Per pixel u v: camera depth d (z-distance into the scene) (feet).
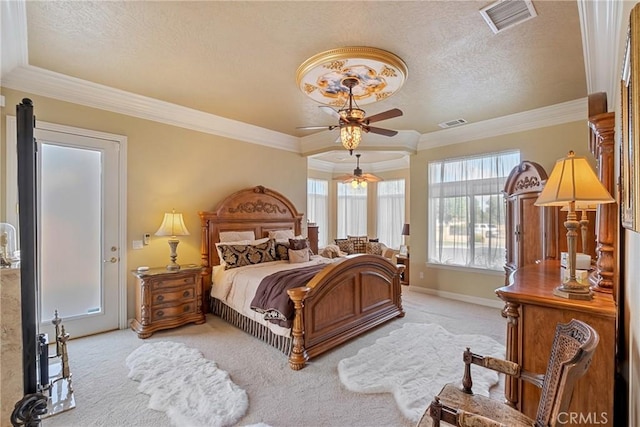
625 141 3.81
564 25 7.69
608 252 6.16
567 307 5.58
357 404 7.46
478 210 16.07
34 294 5.00
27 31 8.05
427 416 4.83
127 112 12.57
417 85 11.22
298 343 9.36
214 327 12.55
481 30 7.93
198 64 9.84
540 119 13.96
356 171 19.20
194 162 14.58
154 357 9.70
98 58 9.48
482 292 15.89
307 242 16.43
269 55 9.23
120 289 12.34
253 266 13.91
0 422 4.84
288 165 18.67
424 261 18.21
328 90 10.94
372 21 7.59
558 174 5.93
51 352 10.08
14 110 10.16
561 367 3.79
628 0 4.23
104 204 12.01
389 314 13.17
